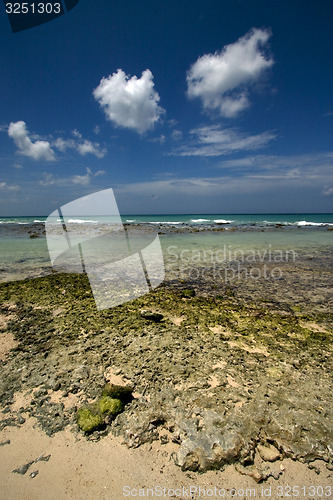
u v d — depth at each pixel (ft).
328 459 9.40
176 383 12.97
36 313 21.43
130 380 13.23
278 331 18.97
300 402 11.66
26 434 10.37
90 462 9.34
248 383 12.98
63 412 11.37
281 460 9.45
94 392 12.41
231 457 9.39
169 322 20.04
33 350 15.89
